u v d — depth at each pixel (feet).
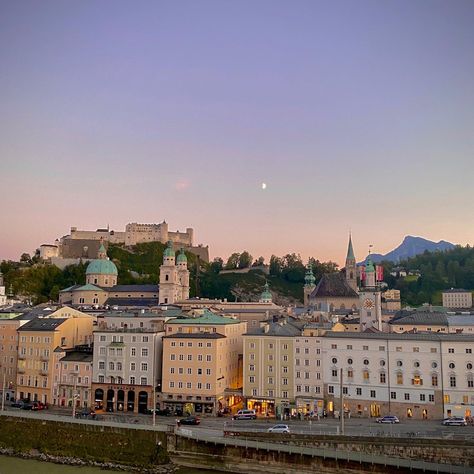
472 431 414.21
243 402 530.27
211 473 391.04
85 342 622.95
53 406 558.97
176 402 526.16
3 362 614.75
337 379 507.71
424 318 609.42
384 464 351.87
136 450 418.92
